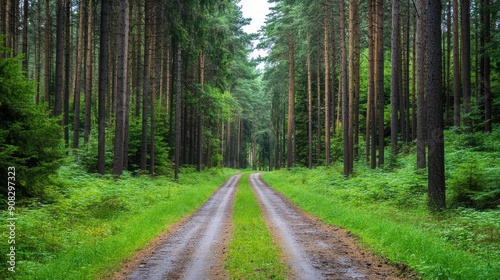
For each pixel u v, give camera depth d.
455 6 22.72
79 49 28.78
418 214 12.07
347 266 7.75
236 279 6.95
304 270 7.47
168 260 8.60
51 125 10.93
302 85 49.56
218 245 10.07
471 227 9.62
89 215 12.98
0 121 10.22
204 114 39.88
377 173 21.56
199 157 40.56
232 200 22.45
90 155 23.67
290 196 23.38
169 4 25.16
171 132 35.50
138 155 29.08
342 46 25.14
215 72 35.94
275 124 73.81
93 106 43.56
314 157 48.81
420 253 7.69
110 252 8.80
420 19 19.09
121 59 21.05
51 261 8.00
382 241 9.20
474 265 6.64
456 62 22.33
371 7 25.52
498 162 14.00
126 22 23.70
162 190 22.11
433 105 12.04
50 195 12.43
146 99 26.25
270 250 9.04
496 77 24.28
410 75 40.75
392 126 22.22
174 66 35.12
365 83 43.84
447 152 18.27
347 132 24.42
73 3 36.34
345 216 13.19
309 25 31.98
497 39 20.36
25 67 23.92
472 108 20.11
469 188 12.15
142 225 12.33
